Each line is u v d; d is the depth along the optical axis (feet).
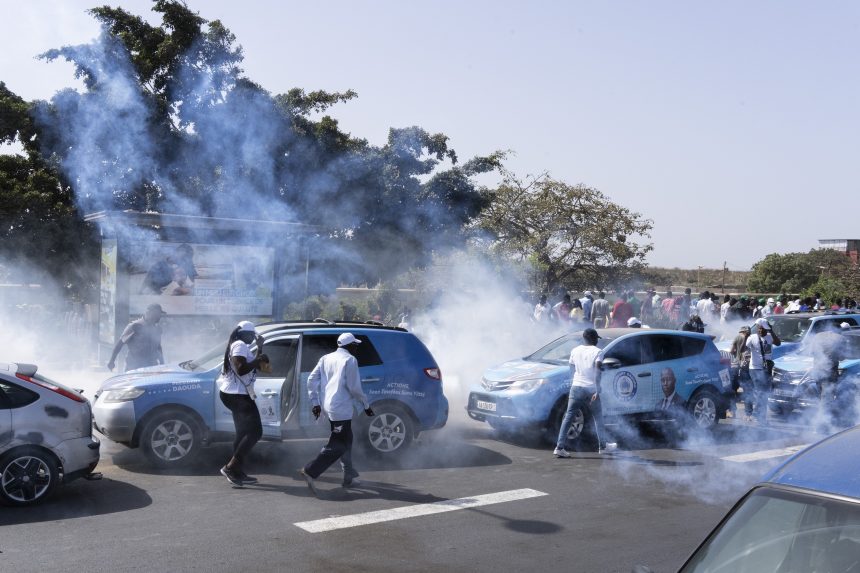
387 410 31.65
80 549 20.17
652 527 23.43
